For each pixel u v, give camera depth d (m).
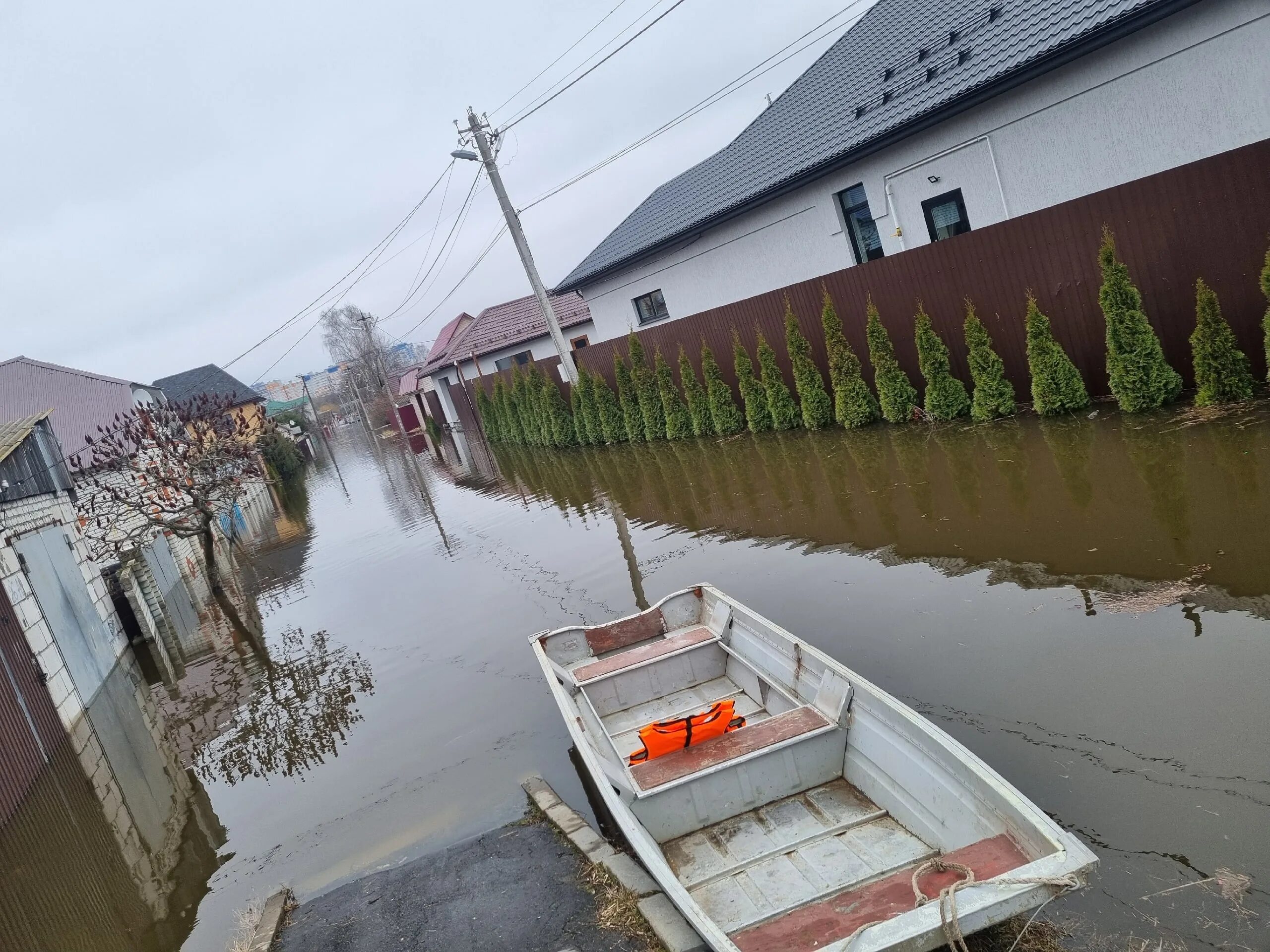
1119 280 8.73
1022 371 10.73
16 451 11.55
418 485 24.45
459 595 11.30
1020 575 6.50
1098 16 9.55
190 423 17.62
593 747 5.02
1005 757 4.46
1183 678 4.66
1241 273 8.27
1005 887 3.02
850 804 4.49
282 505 29.55
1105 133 10.23
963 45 12.10
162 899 5.71
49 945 5.45
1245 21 8.67
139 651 13.75
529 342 33.69
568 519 13.95
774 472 12.25
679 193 19.80
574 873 4.66
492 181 19.62
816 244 15.16
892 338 12.37
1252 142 9.07
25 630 9.48
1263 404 7.89
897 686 5.46
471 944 4.33
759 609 7.48
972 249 10.66
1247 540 5.88
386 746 7.23
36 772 8.44
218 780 7.58
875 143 12.54
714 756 4.60
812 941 3.19
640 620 7.10
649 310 21.16
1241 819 3.61
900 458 10.64
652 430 18.67
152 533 17.09
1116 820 3.81
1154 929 3.21
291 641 11.61
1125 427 8.77
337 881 5.34
